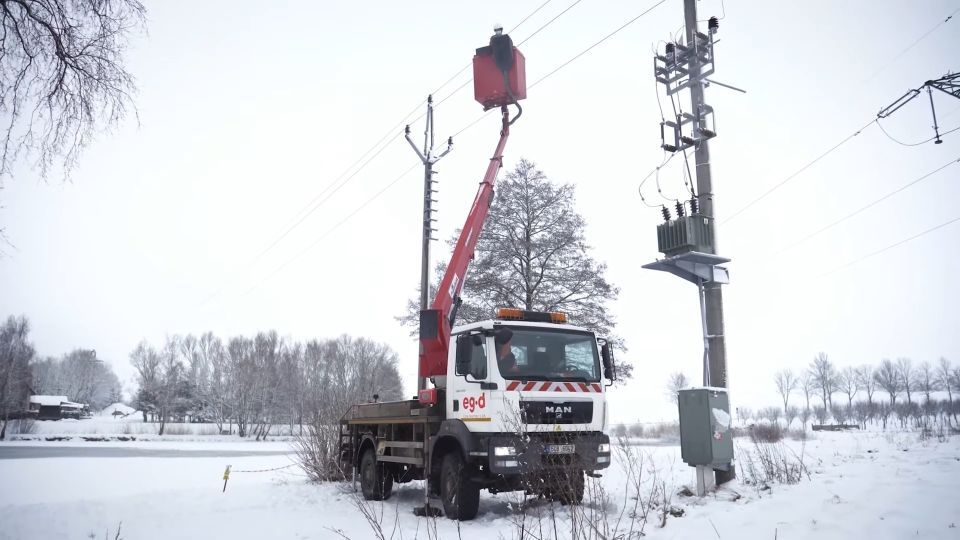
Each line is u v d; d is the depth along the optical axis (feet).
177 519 31.81
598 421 30.12
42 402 298.76
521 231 78.89
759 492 25.93
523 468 26.81
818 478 27.73
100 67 24.14
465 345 29.37
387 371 213.25
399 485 43.45
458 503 28.66
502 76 44.09
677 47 33.22
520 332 29.86
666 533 20.93
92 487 54.54
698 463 26.91
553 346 30.45
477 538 24.06
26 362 200.23
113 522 31.19
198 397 250.98
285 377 207.00
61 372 370.94
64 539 27.81
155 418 261.44
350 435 42.19
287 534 26.94
